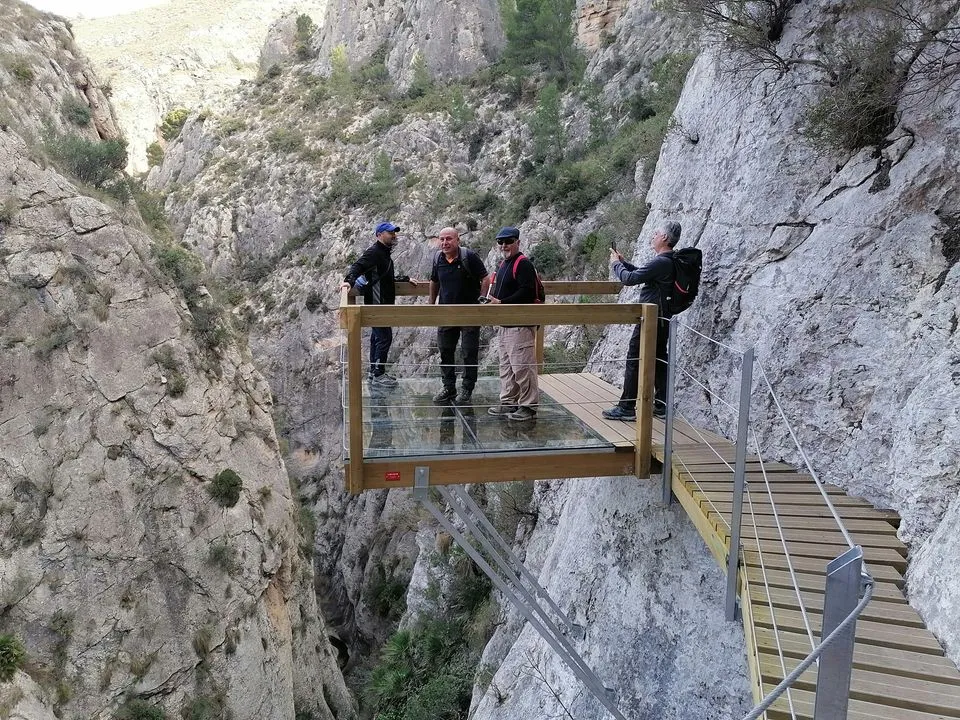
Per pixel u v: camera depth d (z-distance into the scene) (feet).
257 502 50.26
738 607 13.79
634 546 22.30
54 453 41.83
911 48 17.78
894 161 18.49
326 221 113.91
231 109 161.89
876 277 17.71
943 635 10.68
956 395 13.75
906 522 14.03
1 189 44.70
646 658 19.83
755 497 16.10
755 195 22.94
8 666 35.73
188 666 43.01
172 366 48.06
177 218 130.31
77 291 45.14
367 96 140.05
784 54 23.36
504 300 17.87
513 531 46.06
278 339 107.45
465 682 41.22
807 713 9.46
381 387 21.36
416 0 151.84
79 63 84.28
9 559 39.01
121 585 41.75
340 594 88.99
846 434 17.15
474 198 98.22
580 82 105.29
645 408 17.15
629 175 66.64
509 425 18.84
